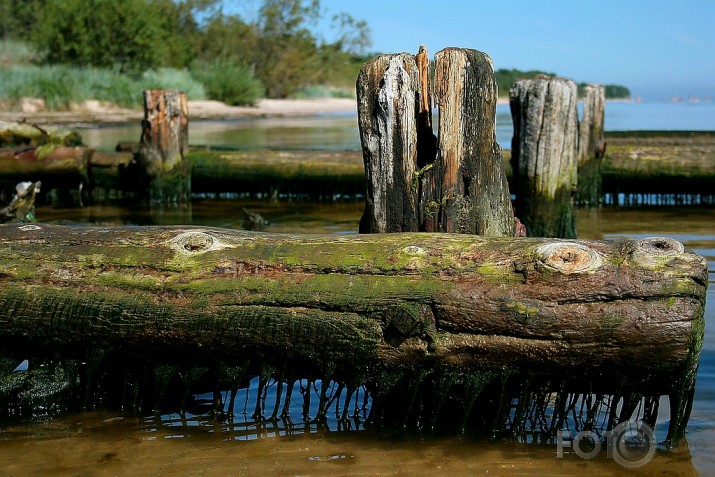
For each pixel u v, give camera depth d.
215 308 2.98
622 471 2.75
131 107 26.33
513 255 2.81
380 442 2.99
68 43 29.55
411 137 3.64
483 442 2.97
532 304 2.70
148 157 8.80
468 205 3.68
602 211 8.02
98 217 7.96
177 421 3.22
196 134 17.69
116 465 2.88
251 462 2.87
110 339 3.12
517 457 2.86
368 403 3.26
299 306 2.91
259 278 2.98
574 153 5.95
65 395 3.32
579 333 2.67
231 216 7.95
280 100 40.75
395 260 2.89
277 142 14.73
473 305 2.76
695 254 2.70
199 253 3.08
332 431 3.09
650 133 9.10
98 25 30.22
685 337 2.61
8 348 3.32
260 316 2.94
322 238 3.07
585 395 3.00
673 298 2.62
